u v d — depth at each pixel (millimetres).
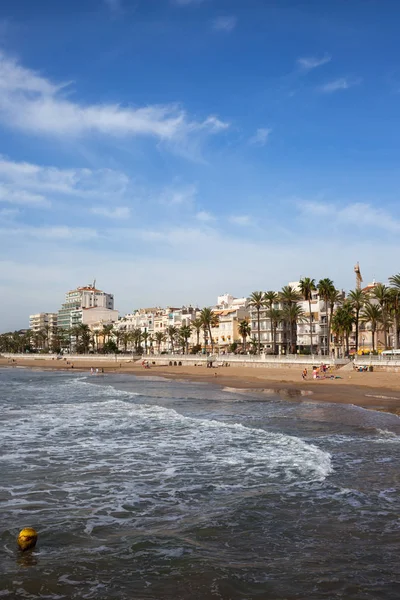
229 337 166500
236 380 73125
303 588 9258
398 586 9266
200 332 177625
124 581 9664
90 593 9203
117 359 166125
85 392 57812
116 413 36312
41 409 39438
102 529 12547
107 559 10703
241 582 9539
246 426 29188
